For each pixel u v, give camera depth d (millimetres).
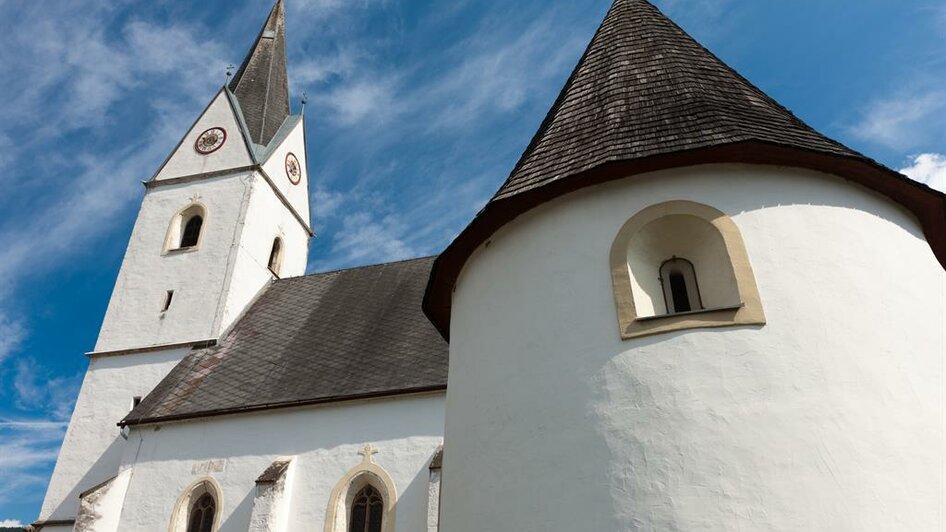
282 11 38156
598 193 8477
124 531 18312
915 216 8812
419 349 20109
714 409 6613
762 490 6148
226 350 23875
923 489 6285
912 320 7473
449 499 8367
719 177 8094
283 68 36219
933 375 7156
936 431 6715
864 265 7609
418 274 25359
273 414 19047
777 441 6348
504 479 7457
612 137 8992
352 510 17156
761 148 7988
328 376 20016
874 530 5945
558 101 11461
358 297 25016
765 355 6801
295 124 33406
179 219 29047
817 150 7992
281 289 27906
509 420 7738
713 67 10297
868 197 8336
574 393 7320
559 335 7777
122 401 23609
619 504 6500
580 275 7996
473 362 8766
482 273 9359
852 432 6398
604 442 6871
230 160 30234
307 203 33562
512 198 8867
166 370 24141
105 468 22109
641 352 7148
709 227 7801
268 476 17234
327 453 17844
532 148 10828
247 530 17297
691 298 7996
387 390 18250
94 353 25125
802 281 7297
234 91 33500
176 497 18422
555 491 6938
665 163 8180
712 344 6957
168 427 19859
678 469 6430
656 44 10891
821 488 6105
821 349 6848
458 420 8781
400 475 16922
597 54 11273
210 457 18812
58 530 21062
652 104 9461
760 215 7797
